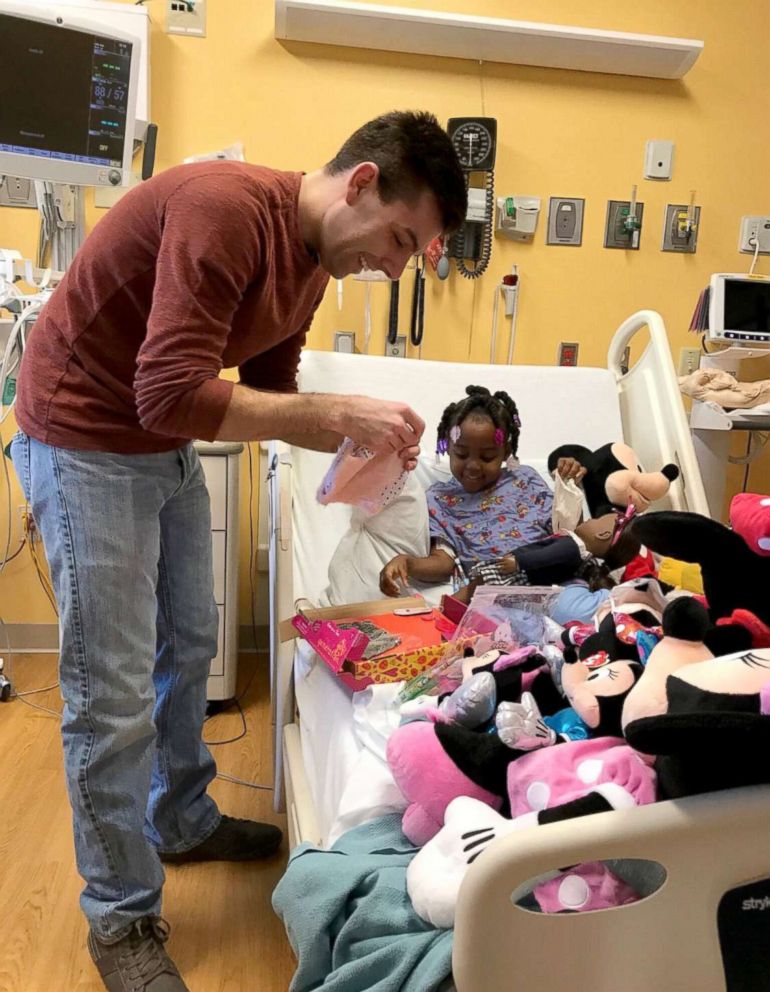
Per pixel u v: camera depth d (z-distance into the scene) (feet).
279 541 5.13
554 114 7.98
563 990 2.25
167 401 3.22
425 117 3.54
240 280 3.36
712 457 7.61
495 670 3.52
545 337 8.39
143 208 3.51
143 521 3.88
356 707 3.95
